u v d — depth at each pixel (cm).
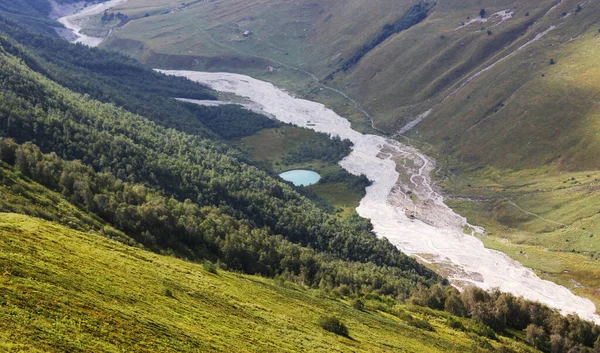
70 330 4978
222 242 14412
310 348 7344
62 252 7431
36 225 8475
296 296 10681
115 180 16200
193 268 9925
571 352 11775
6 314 4747
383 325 10450
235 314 7875
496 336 12056
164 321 6281
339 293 12775
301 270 14400
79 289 6147
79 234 9106
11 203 11156
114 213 13412
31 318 4869
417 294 14412
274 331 7631
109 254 8438
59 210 12212
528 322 13262
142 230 13400
